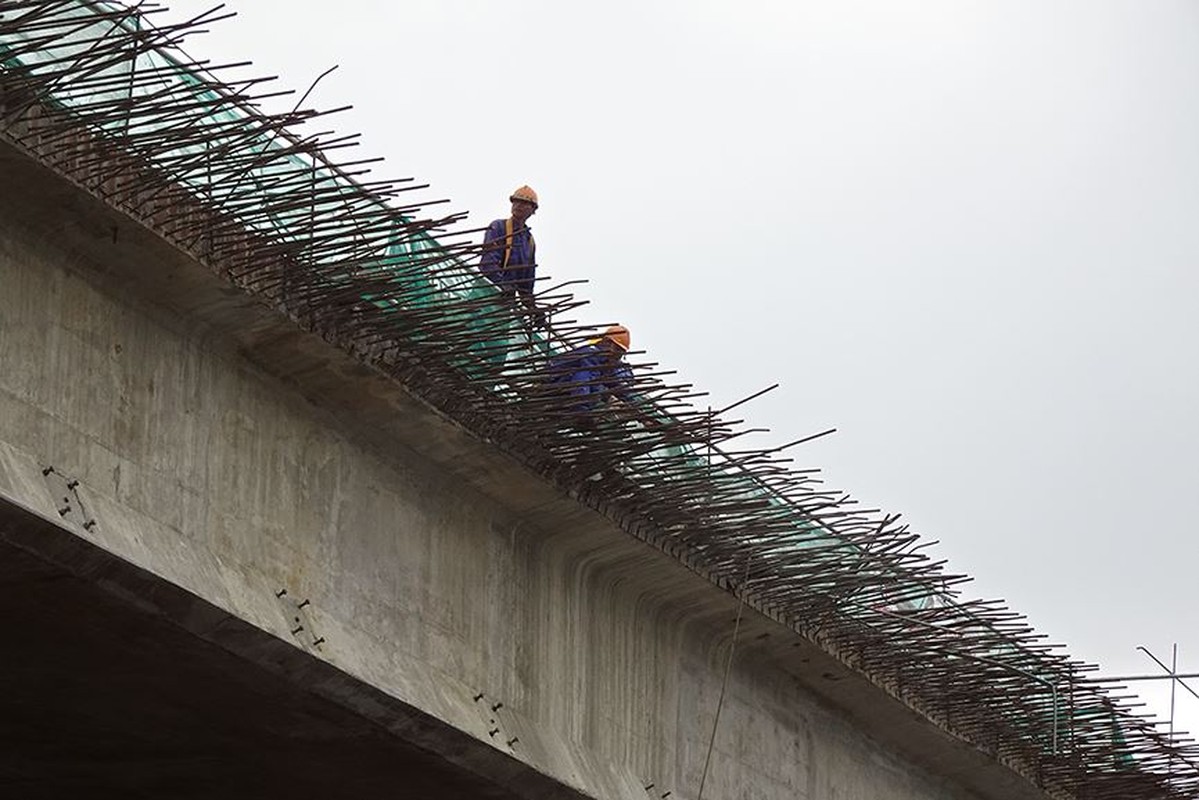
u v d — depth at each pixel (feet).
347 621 90.63
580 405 94.38
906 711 124.47
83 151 79.77
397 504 94.58
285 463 89.35
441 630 95.66
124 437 82.74
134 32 77.05
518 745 97.14
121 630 85.56
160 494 83.71
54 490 79.05
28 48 76.43
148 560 80.89
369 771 99.71
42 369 80.12
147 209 82.07
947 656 120.98
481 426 94.58
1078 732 132.57
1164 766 135.54
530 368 92.38
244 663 87.40
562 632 102.83
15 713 97.86
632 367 94.58
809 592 111.65
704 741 111.65
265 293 86.02
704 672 112.88
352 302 87.76
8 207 79.56
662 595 108.27
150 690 92.73
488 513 99.45
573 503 99.66
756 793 115.24
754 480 103.86
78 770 106.22
